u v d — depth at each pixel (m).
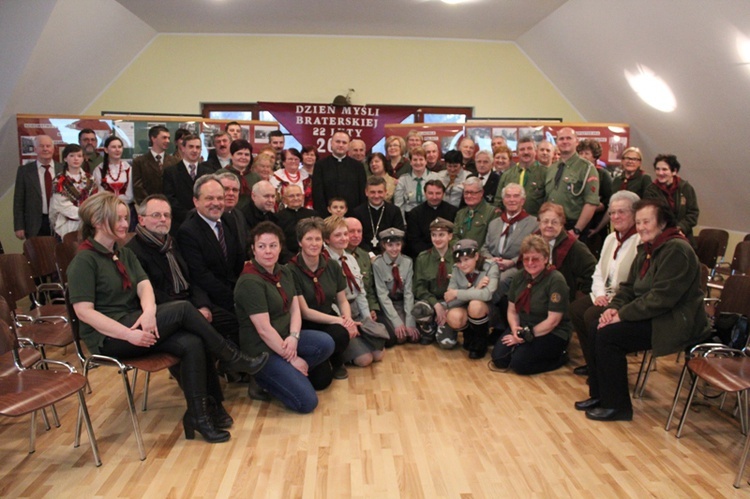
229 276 3.25
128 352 2.40
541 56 6.55
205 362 2.59
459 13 5.62
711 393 3.21
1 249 4.99
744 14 3.72
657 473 2.31
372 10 5.55
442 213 4.45
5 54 4.77
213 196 3.04
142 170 4.53
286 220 3.98
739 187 5.33
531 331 3.41
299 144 6.55
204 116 6.66
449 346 3.92
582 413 2.90
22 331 2.96
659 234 2.78
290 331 2.95
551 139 6.06
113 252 2.53
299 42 6.65
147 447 2.51
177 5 5.38
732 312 2.83
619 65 5.38
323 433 2.65
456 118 6.93
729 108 4.60
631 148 4.89
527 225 3.98
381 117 6.59
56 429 2.68
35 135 5.43
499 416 2.86
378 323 3.71
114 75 6.41
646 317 2.70
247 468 2.33
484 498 2.13
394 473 2.30
